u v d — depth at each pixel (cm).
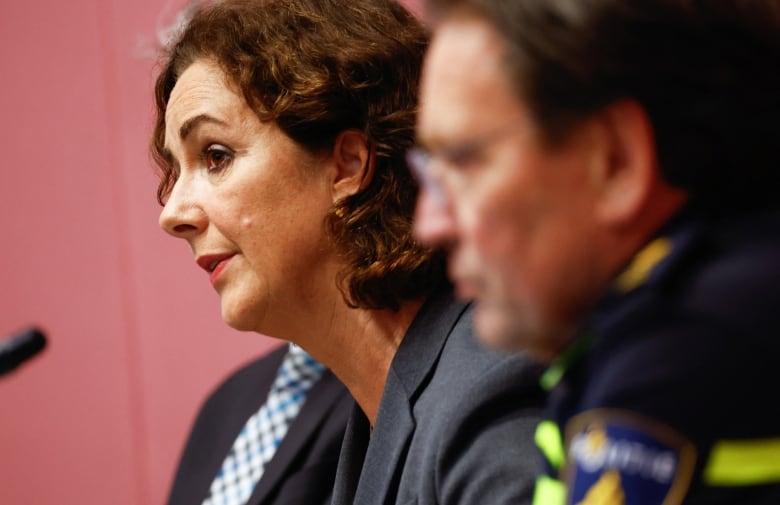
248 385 533
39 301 724
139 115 712
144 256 716
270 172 371
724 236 214
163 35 691
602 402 206
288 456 470
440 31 223
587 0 209
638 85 208
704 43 212
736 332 200
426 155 228
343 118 375
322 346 385
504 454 307
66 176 720
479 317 228
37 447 724
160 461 716
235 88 375
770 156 215
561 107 208
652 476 199
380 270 365
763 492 199
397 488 344
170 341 714
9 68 722
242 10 385
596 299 217
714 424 199
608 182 211
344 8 387
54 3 718
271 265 373
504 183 212
